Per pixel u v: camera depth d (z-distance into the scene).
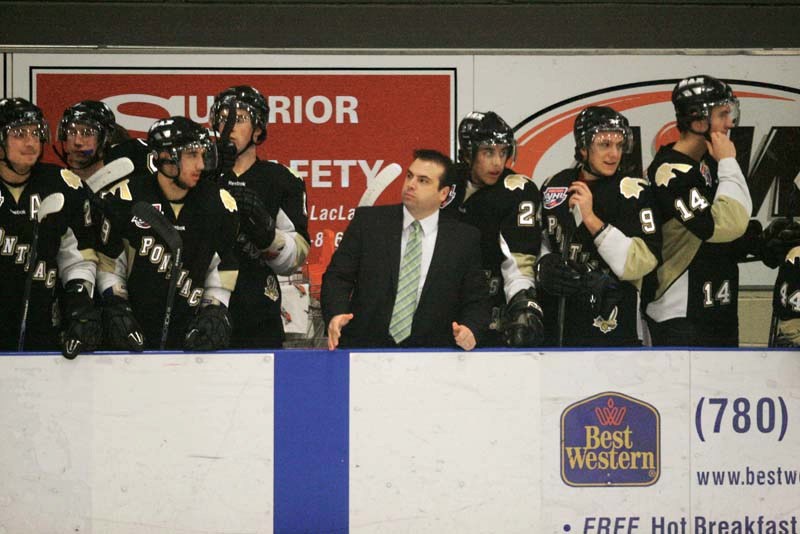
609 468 16.88
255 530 16.61
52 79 22.25
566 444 16.84
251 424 16.56
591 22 22.94
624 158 22.67
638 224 18.08
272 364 16.55
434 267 17.25
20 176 16.97
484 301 17.36
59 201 16.55
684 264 19.12
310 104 22.72
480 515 16.78
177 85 22.48
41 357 16.28
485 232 18.62
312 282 22.66
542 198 18.88
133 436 16.42
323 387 16.62
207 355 16.47
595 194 18.34
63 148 18.98
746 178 22.89
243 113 18.70
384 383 16.67
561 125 22.88
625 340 18.44
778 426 17.08
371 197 17.94
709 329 19.34
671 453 16.97
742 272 22.55
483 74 22.78
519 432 16.77
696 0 22.92
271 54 22.58
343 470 16.67
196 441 16.50
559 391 16.81
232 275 17.20
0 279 16.98
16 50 22.16
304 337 22.44
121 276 17.14
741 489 17.06
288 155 22.77
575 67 22.80
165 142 16.59
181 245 16.83
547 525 16.84
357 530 16.70
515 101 22.84
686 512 17.00
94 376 16.34
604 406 16.86
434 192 17.27
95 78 22.31
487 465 16.77
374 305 17.30
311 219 22.80
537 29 22.95
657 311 19.34
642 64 22.78
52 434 16.34
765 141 22.88
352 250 17.62
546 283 17.70
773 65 22.78
